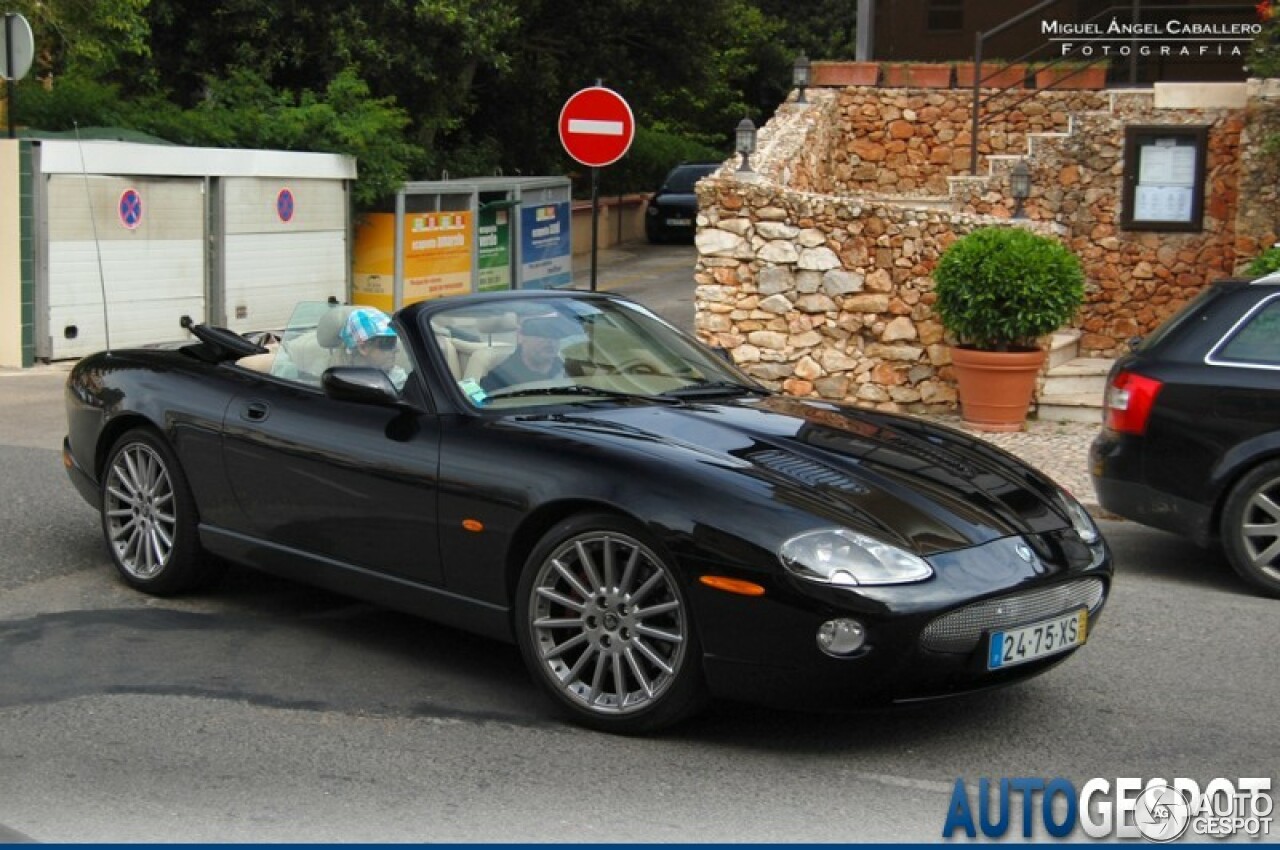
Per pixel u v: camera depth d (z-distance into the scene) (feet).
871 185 53.42
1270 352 23.77
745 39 142.20
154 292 53.21
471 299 20.68
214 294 55.77
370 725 17.06
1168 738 17.24
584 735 16.88
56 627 20.67
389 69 77.25
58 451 34.14
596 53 95.71
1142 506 24.66
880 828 14.47
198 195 54.70
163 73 77.71
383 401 18.95
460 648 20.11
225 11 74.38
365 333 20.56
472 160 90.63
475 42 77.87
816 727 17.31
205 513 21.45
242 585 23.16
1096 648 20.84
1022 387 37.73
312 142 61.77
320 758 15.99
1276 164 44.21
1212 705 18.42
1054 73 51.31
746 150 41.50
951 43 55.06
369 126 62.34
